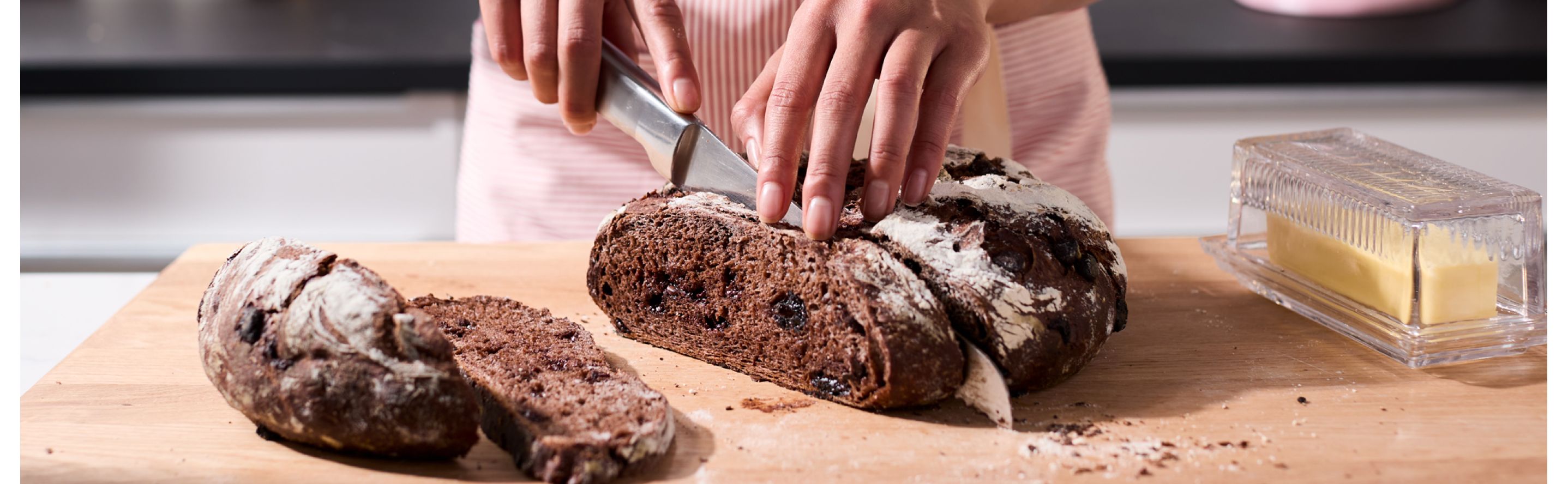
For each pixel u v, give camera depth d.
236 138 1.32
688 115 0.79
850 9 0.74
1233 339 0.82
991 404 0.73
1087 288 0.77
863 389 0.74
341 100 1.31
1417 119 1.37
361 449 0.69
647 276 0.81
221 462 0.70
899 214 0.77
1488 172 1.39
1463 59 1.28
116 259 1.36
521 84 1.06
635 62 0.85
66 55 1.28
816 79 0.74
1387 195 0.79
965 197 0.78
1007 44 1.08
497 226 1.10
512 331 0.81
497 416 0.71
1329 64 1.28
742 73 1.00
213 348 0.72
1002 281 0.74
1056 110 1.11
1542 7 1.49
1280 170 0.87
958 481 0.68
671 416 0.72
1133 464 0.70
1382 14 1.45
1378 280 0.80
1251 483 0.68
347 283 0.70
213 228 1.36
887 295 0.73
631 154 1.06
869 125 0.91
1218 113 1.38
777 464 0.70
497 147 1.09
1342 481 0.68
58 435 0.72
